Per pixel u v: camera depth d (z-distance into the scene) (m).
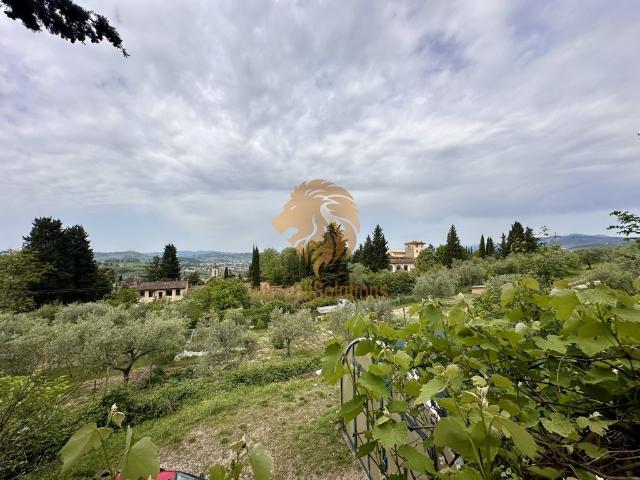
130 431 0.50
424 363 1.12
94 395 8.77
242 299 22.44
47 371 7.99
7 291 18.69
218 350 10.55
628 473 0.62
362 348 0.98
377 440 0.80
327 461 4.41
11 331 10.64
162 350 10.85
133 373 11.54
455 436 0.55
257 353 12.66
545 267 5.45
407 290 19.48
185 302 20.19
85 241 27.62
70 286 25.80
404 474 0.78
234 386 8.40
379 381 0.83
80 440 0.49
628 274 5.55
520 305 1.12
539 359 0.88
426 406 1.21
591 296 0.70
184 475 2.90
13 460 4.30
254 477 0.53
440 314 1.04
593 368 0.76
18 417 4.59
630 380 0.69
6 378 4.69
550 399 0.86
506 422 0.52
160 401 7.24
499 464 0.69
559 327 0.96
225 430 5.64
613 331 0.70
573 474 0.66
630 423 0.70
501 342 0.93
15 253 20.75
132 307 19.08
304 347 13.05
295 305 18.17
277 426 5.57
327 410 6.01
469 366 0.93
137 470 0.45
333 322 11.60
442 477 0.65
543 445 0.73
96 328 10.45
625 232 3.29
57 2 3.08
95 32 3.39
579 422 0.71
